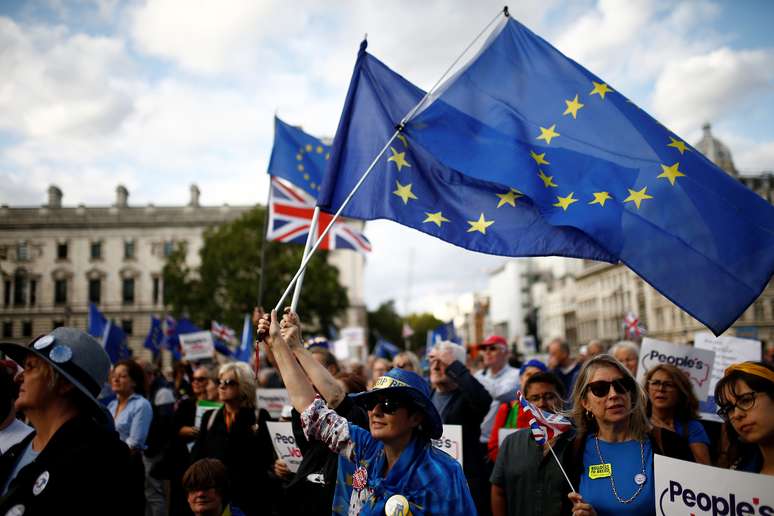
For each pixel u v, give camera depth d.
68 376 2.47
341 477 3.09
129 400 6.32
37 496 2.31
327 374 3.60
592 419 3.41
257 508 5.12
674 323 63.31
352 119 4.84
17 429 3.78
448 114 4.61
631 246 4.11
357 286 67.12
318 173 9.38
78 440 2.45
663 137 4.36
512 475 3.55
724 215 4.11
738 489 2.77
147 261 66.12
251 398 5.45
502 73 4.70
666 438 3.38
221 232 43.66
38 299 65.56
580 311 87.69
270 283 41.25
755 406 2.92
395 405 2.81
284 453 5.00
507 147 4.46
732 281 4.00
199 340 12.05
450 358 5.08
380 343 17.84
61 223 66.19
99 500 2.35
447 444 4.70
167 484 6.93
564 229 4.31
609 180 4.28
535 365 6.04
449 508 2.72
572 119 4.48
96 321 12.80
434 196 4.57
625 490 3.17
